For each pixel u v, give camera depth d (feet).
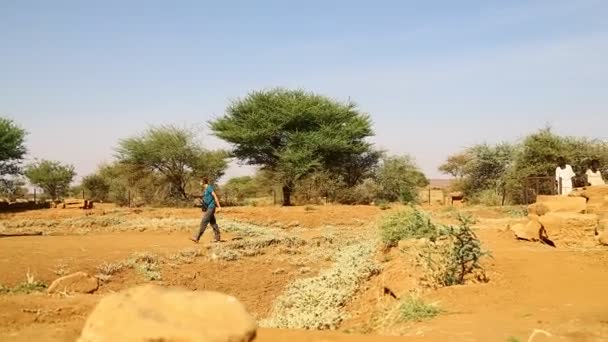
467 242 33.14
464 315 25.76
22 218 94.63
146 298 11.34
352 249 53.98
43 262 45.96
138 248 56.80
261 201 146.82
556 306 26.21
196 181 127.75
